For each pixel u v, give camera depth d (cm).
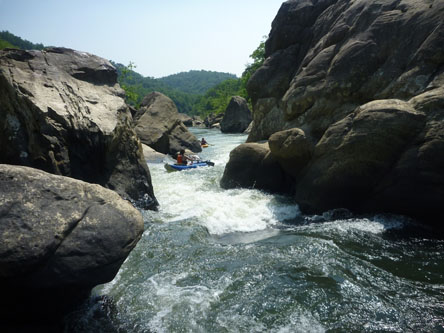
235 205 849
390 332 372
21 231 328
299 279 482
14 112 750
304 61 1218
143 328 392
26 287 331
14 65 806
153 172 1301
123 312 420
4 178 357
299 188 852
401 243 596
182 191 1007
